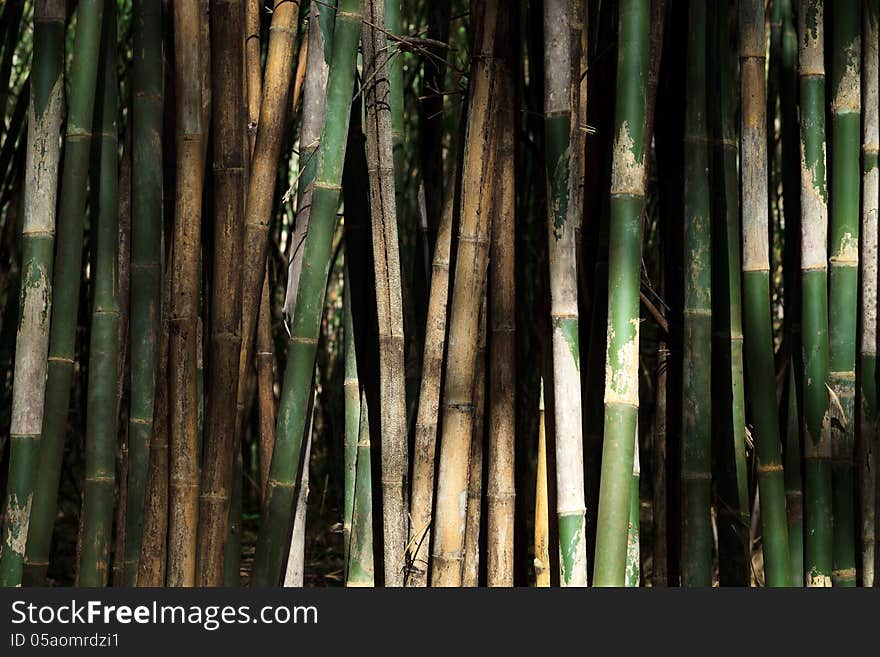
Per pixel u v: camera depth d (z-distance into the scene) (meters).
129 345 1.39
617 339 1.12
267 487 1.21
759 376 1.27
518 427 1.40
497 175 1.24
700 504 1.25
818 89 1.28
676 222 1.33
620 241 1.12
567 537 1.17
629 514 1.16
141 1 1.25
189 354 1.21
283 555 1.22
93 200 1.30
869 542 1.31
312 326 1.20
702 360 1.25
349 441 1.50
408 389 1.39
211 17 1.23
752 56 1.26
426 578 1.25
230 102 1.21
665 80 1.34
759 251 1.27
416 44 1.25
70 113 1.23
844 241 1.28
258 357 1.49
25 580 1.24
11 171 2.39
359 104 1.36
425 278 1.47
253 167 1.24
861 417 1.31
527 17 1.66
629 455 1.13
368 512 1.35
